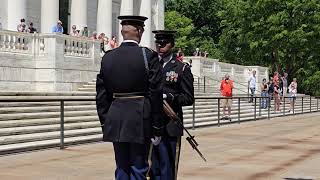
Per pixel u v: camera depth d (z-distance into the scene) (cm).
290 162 1315
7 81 2622
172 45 838
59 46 2777
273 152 1503
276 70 6506
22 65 2706
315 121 2984
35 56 2772
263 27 6281
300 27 6041
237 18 6562
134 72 658
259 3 6191
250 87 3791
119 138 654
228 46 6956
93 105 2177
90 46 3011
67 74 2827
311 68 6600
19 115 1745
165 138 809
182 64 830
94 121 2000
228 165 1247
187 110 2731
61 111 1507
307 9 6144
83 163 1235
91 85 2909
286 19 6050
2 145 1466
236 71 4581
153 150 812
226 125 2570
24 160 1278
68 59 2838
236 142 1752
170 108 804
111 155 1376
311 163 1303
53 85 2738
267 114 3434
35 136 1598
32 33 2772
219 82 4138
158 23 5172
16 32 2678
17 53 2684
